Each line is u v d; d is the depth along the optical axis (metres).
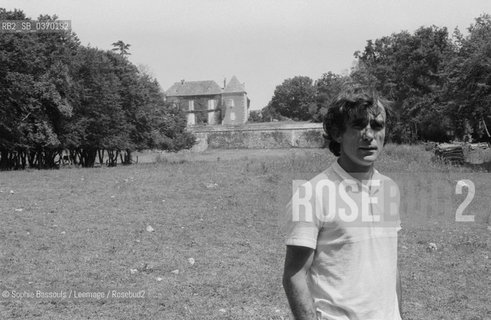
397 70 67.62
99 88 44.22
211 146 86.88
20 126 36.25
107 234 10.21
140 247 9.23
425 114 60.56
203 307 6.21
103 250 8.92
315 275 2.54
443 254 9.14
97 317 5.80
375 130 2.54
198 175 20.34
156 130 57.84
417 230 10.75
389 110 2.67
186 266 8.05
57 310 6.01
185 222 11.66
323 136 2.75
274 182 17.81
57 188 17.03
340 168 2.59
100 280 7.20
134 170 25.23
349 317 2.45
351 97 2.55
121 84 51.53
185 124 65.44
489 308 6.46
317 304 2.51
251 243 9.80
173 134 62.72
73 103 41.03
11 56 34.66
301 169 20.31
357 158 2.54
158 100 61.59
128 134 50.56
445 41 68.00
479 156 37.41
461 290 7.16
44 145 38.28
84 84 43.06
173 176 20.31
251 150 77.25
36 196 15.05
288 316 5.94
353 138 2.54
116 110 47.75
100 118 45.06
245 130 86.75
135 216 12.23
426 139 64.94
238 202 14.27
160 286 6.98
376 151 2.56
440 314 6.20
